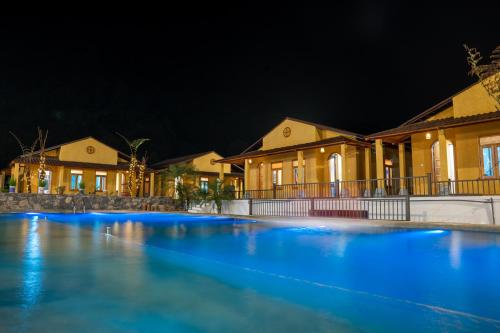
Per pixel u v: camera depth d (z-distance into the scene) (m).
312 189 20.08
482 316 3.96
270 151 21.39
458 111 15.43
